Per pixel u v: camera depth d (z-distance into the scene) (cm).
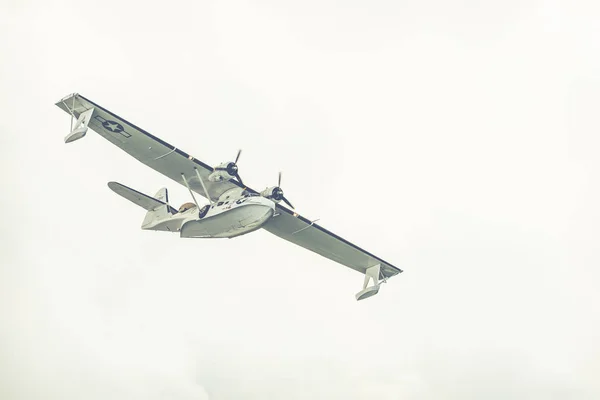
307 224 9794
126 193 9881
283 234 10162
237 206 8606
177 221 9681
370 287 10325
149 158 9056
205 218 8925
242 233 8931
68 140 8412
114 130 8700
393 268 10475
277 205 9381
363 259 10438
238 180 9306
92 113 8450
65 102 8562
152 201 9938
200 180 9069
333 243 10175
